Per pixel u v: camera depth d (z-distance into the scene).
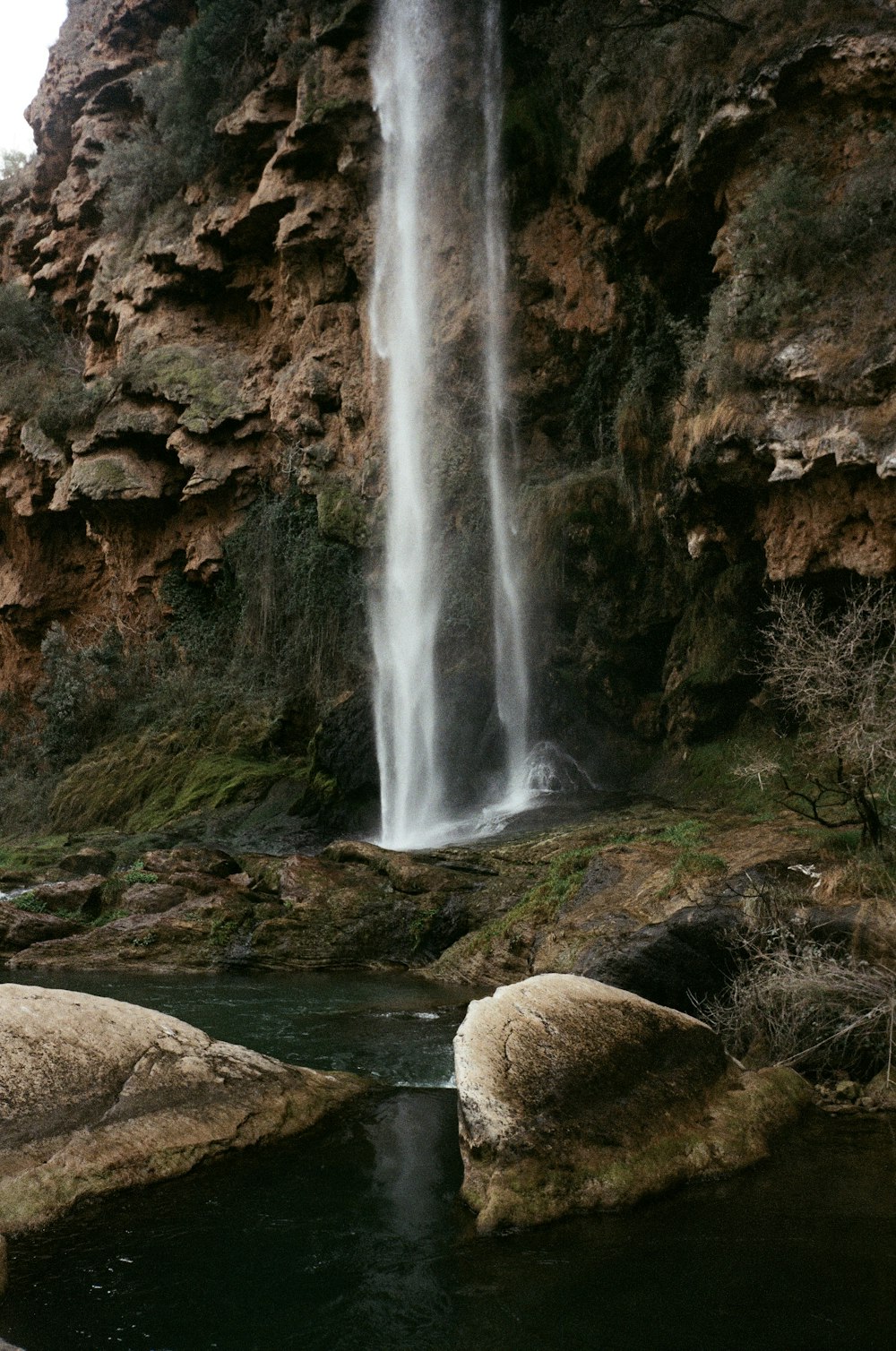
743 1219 3.64
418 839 13.21
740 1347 2.86
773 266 10.45
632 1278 3.25
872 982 5.12
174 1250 3.49
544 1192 3.73
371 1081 5.38
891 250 9.75
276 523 20.95
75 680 23.16
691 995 5.89
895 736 5.80
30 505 25.97
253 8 21.41
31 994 4.59
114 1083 4.30
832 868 6.11
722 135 11.55
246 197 21.80
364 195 19.75
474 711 15.62
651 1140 4.05
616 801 12.41
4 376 27.92
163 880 11.23
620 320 15.62
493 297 17.94
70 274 27.75
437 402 18.45
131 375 22.89
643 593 14.41
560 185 16.72
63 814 20.27
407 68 18.86
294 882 10.34
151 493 22.84
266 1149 4.38
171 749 19.77
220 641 22.14
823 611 10.78
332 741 15.86
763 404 10.32
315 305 20.64
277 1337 2.97
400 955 9.50
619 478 14.91
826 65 10.87
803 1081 4.93
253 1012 7.29
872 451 9.30
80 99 28.28
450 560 17.47
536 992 4.68
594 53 15.31
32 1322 3.05
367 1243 3.54
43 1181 3.75
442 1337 2.96
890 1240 3.46
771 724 12.09
